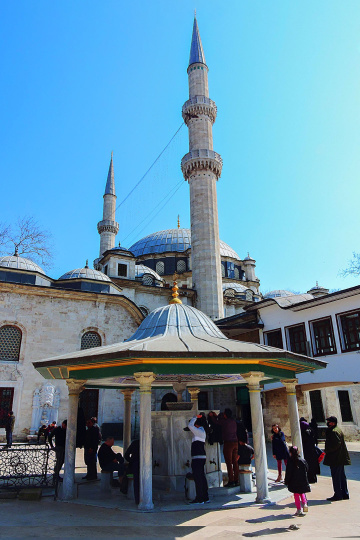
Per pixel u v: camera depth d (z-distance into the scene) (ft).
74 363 29.81
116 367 30.76
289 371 37.99
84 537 22.00
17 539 21.68
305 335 70.38
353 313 62.59
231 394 97.25
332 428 32.09
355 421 80.53
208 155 128.57
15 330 84.38
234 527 23.84
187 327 35.29
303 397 75.87
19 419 78.43
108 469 35.83
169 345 28.91
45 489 36.24
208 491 32.53
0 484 36.52
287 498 31.55
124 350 26.50
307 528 23.44
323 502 30.17
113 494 33.78
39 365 31.99
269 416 79.36
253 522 24.95
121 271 124.16
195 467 30.09
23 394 80.43
